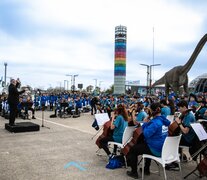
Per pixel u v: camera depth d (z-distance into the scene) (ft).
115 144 22.03
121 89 152.46
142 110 26.78
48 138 32.86
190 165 22.31
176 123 17.21
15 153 25.21
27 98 58.23
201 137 17.52
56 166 21.33
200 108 28.22
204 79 109.19
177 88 61.21
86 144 29.63
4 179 18.13
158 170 20.85
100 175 19.35
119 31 152.35
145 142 18.38
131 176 18.99
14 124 38.42
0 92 105.29
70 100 66.59
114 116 22.35
